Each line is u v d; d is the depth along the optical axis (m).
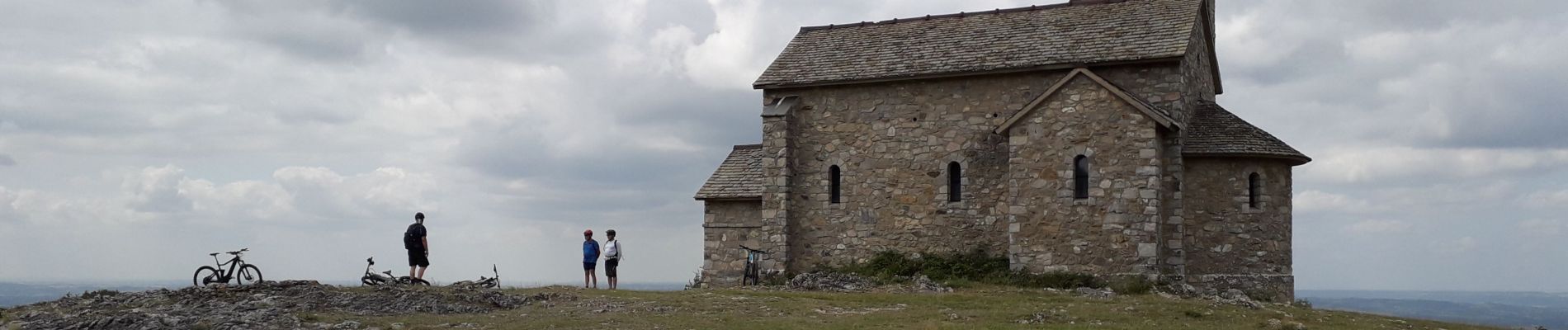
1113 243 31.42
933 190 34.97
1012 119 32.94
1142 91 32.59
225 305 23.58
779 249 36.12
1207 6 36.06
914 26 38.16
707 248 38.88
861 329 21.20
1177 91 32.16
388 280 29.33
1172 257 31.61
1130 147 31.45
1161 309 24.83
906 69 35.31
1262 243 32.59
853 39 38.41
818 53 38.09
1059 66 33.09
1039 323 22.53
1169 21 33.72
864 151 36.00
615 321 21.94
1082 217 31.89
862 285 31.94
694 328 21.00
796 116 36.97
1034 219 32.53
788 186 36.47
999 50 34.91
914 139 35.34
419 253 29.53
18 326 20.69
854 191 36.03
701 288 33.41
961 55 35.25
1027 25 36.12
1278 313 25.03
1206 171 32.47
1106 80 32.16
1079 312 24.30
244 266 28.16
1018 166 32.88
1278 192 33.12
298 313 22.59
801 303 25.83
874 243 35.59
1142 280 30.86
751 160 40.16
